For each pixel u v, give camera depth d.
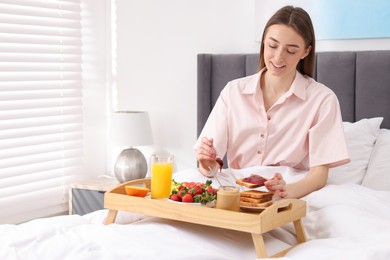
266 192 1.85
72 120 3.73
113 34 3.88
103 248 1.58
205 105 3.43
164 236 1.70
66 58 3.68
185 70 3.64
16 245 1.60
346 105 3.03
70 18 3.66
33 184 3.54
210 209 1.73
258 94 2.39
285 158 2.36
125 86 3.86
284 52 2.20
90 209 3.60
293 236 1.90
